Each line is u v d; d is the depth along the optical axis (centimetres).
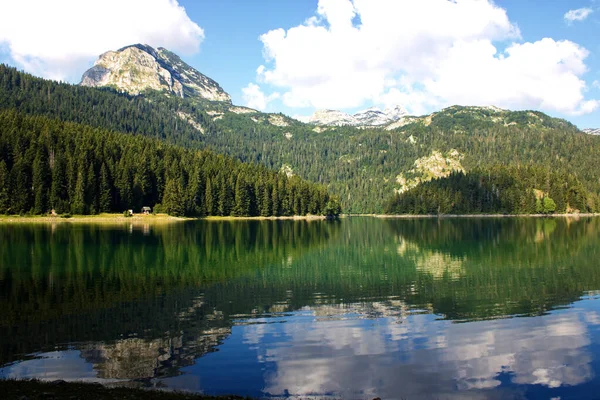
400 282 5000
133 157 19188
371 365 2508
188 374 2353
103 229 12569
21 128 18138
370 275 5444
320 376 2344
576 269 5822
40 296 4141
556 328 3238
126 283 4797
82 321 3341
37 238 9488
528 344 2886
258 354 2667
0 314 3516
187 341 2900
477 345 2864
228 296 4244
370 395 2131
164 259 6650
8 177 15350
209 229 13375
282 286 4741
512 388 2227
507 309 3806
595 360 2600
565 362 2572
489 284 4888
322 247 8656
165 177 19638
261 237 10794
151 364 2494
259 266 6094
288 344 2861
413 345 2859
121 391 2014
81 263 6122
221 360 2559
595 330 3181
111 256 6862
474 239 10238
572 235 11075
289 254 7456
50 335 3005
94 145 19250
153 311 3659
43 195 15888
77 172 16612
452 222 18900
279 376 2336
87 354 2647
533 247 8406
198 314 3578
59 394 1928
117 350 2720
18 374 2322
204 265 6119
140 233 11369
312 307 3847
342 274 5509
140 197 18512
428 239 10419
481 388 2220
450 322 3394
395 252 7800
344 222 19412
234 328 3206
